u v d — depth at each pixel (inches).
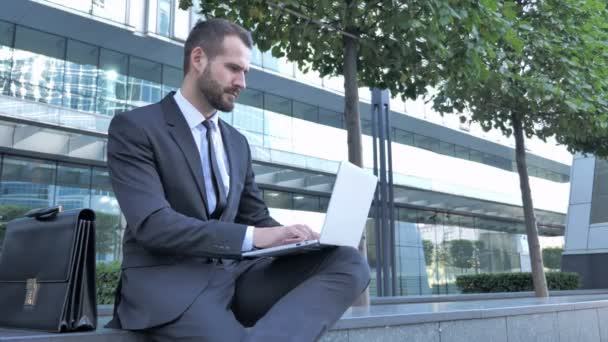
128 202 67.8
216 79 75.8
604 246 771.4
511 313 162.4
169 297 66.0
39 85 510.3
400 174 812.0
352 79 196.2
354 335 112.1
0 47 494.6
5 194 492.1
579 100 255.4
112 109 557.6
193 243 66.3
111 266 332.5
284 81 660.7
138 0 546.6
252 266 80.0
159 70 607.2
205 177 76.8
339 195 69.2
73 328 69.2
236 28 78.4
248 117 665.6
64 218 75.2
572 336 194.1
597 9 276.1
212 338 63.7
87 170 546.9
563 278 624.1
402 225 847.1
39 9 483.8
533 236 319.6
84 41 549.0
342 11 177.0
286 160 673.6
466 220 958.4
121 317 69.0
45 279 72.8
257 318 77.7
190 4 186.4
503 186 995.3
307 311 64.5
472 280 635.5
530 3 283.1
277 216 690.2
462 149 943.0
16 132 488.7
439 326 134.3
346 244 71.8
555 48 257.3
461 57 189.6
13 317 75.3
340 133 770.8
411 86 210.4
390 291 374.6
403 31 180.7
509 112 320.5
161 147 72.7
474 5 182.1
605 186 796.6
